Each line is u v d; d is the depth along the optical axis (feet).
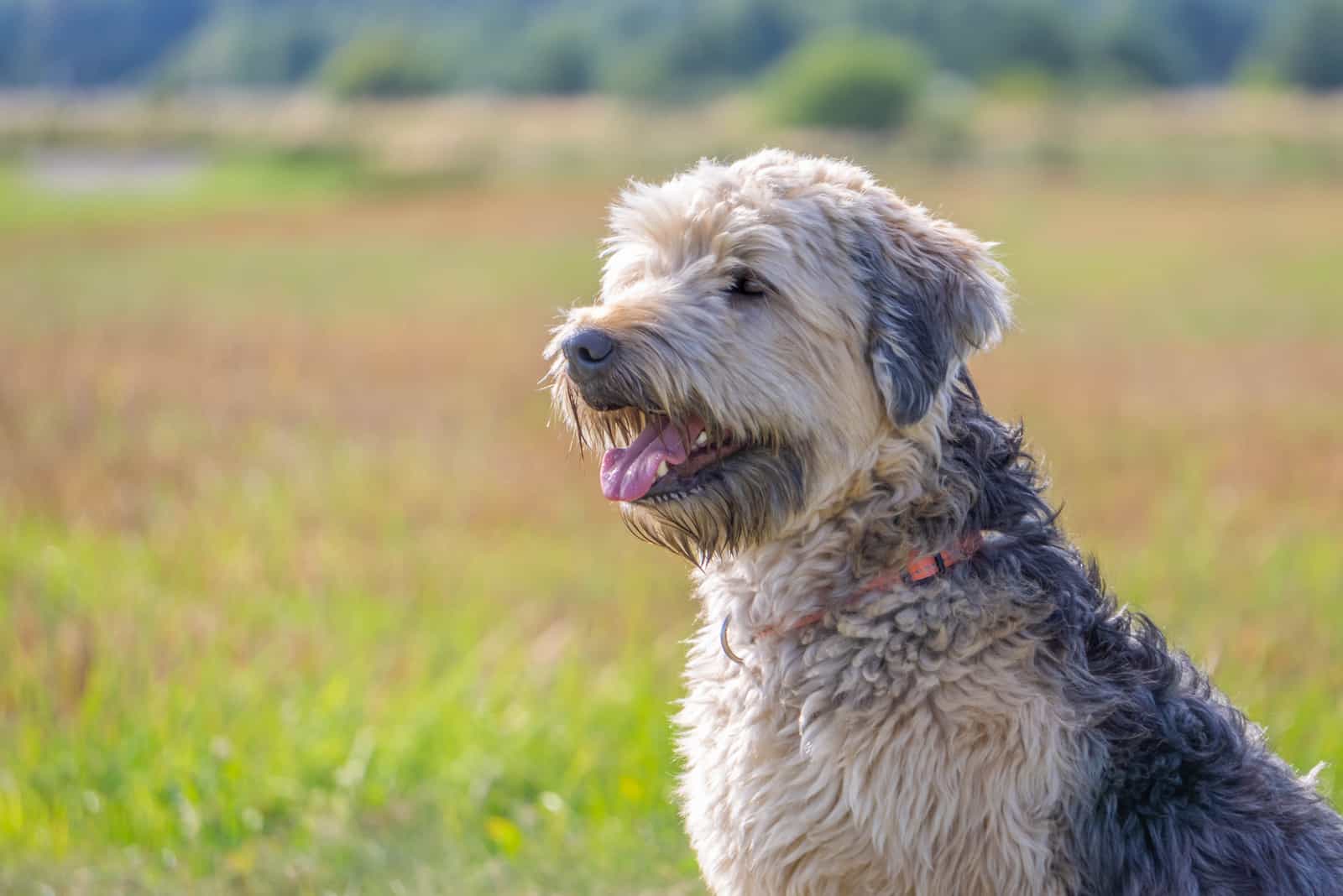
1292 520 38.06
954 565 14.33
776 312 14.85
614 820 22.22
